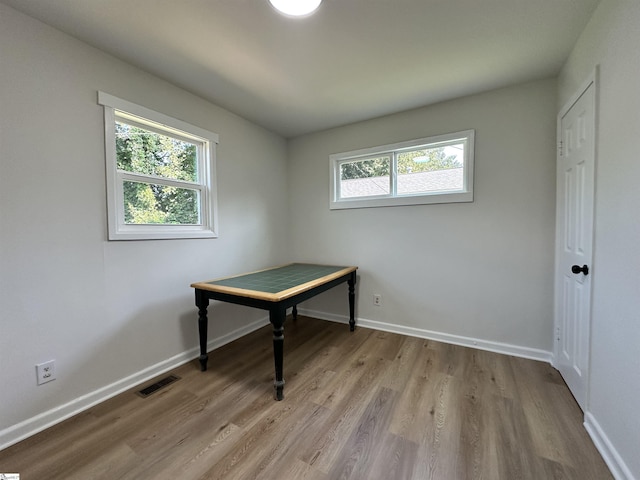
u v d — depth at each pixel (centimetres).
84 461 133
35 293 153
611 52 129
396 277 288
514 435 146
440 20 153
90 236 175
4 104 141
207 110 249
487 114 238
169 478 124
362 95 241
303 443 144
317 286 224
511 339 238
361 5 141
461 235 255
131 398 182
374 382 199
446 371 212
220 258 264
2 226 141
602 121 138
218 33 162
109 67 181
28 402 150
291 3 137
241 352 250
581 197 167
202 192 252
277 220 338
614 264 126
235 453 138
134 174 202
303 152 341
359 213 306
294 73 205
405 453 136
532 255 228
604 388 133
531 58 190
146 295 206
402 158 285
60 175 161
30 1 138
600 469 126
